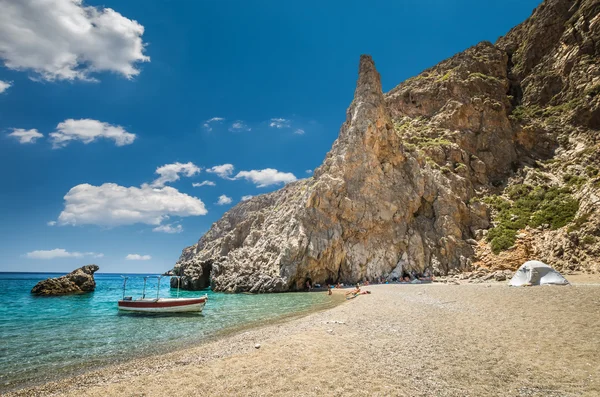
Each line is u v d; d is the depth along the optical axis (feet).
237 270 186.39
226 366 37.09
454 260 156.25
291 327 61.41
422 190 180.65
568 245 125.49
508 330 48.14
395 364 35.73
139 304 96.84
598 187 137.49
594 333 43.16
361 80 214.07
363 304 88.22
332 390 29.25
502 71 252.01
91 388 33.19
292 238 176.65
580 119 196.54
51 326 74.38
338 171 192.44
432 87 247.09
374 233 174.40
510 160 200.03
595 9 214.48
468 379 30.83
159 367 40.14
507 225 158.10
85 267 180.86
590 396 26.18
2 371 41.57
